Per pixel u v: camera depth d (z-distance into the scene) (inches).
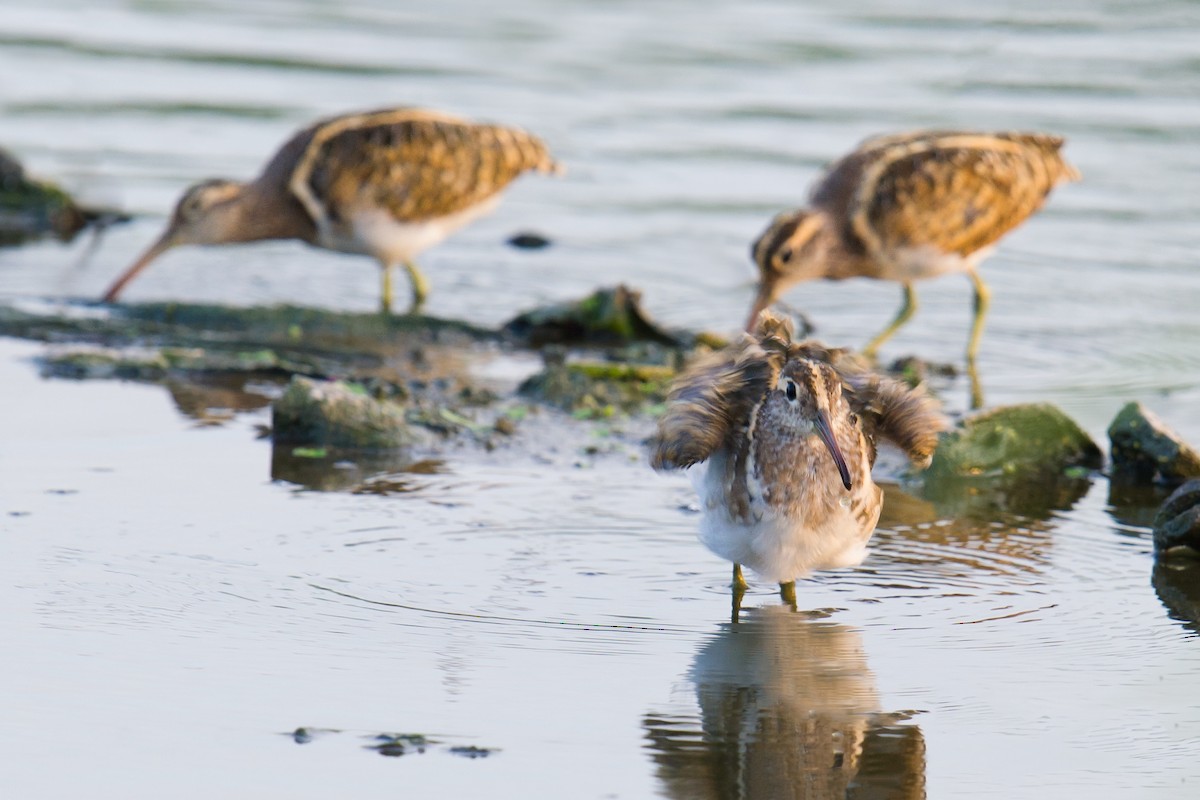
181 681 353.7
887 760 328.8
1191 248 772.6
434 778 315.6
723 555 402.9
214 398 571.2
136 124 902.4
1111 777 322.3
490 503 474.6
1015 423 529.3
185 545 432.5
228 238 700.0
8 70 975.6
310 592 405.1
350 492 479.2
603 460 518.9
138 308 676.1
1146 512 483.5
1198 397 593.3
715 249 771.4
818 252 649.0
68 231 796.6
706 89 969.5
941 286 746.8
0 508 453.1
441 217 705.6
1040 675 369.1
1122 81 980.6
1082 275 744.3
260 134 891.4
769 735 338.0
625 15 1119.6
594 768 321.7
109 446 513.0
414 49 1032.2
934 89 965.2
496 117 904.3
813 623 397.7
